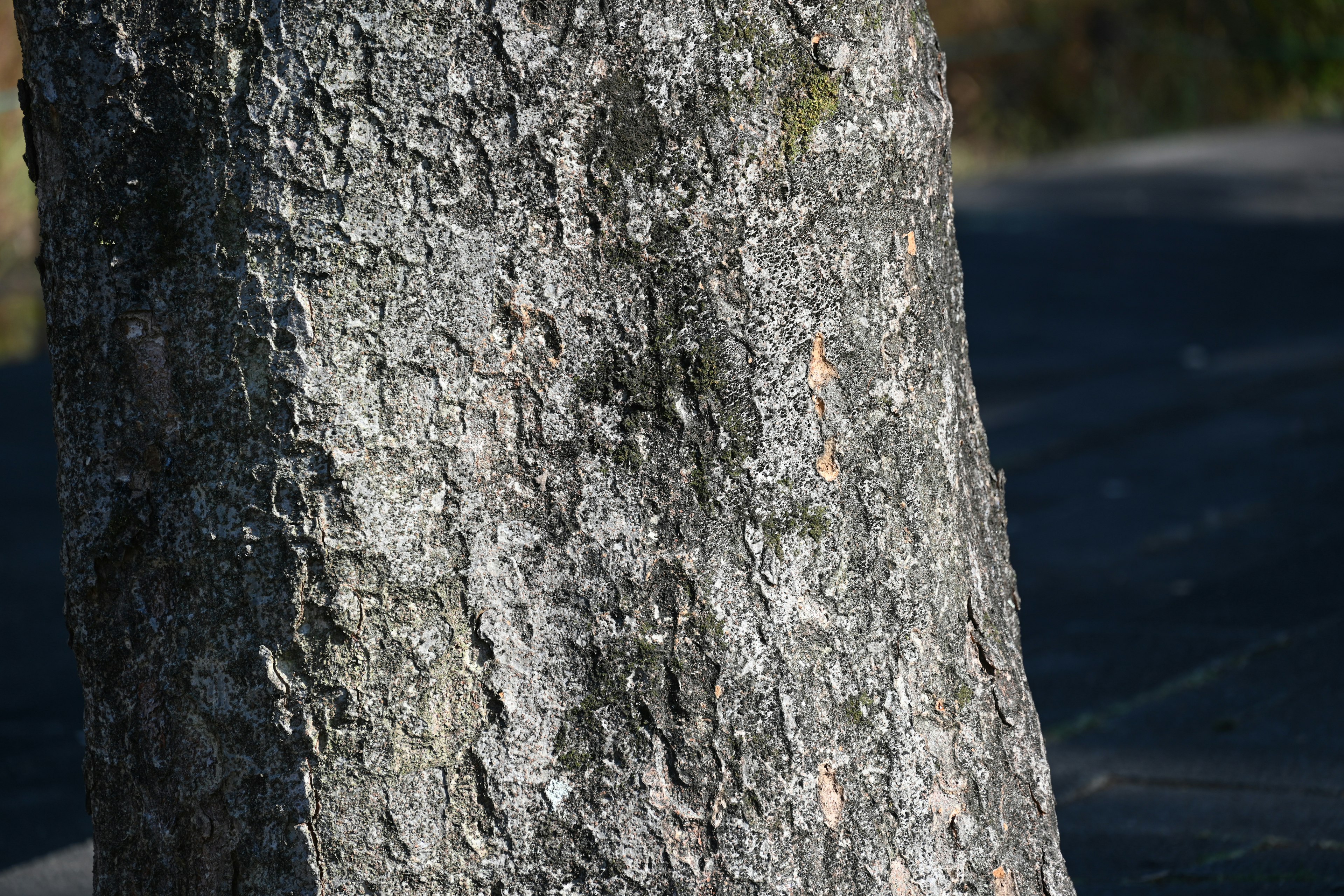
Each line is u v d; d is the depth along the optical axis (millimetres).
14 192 9898
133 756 1797
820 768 1797
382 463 1757
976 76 15391
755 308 1784
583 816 1772
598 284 1767
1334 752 2766
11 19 10086
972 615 1872
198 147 1758
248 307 1755
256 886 1772
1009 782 1875
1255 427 5645
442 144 1750
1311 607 3730
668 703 1776
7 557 4828
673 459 1777
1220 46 15609
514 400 1764
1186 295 7934
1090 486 5137
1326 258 8547
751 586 1787
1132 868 2373
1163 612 3812
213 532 1767
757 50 1775
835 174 1799
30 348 8234
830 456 1806
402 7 1743
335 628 1760
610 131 1761
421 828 1765
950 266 1882
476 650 1767
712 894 1778
